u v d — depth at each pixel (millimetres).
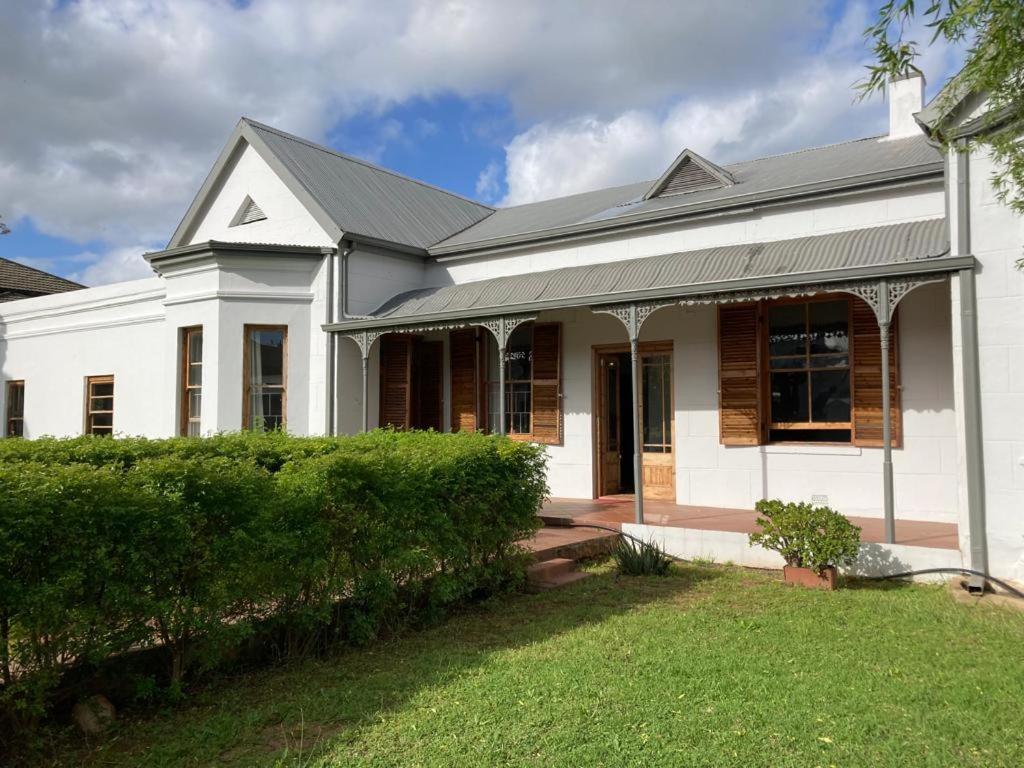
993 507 6879
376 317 11867
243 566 4469
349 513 5293
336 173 14234
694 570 8016
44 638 3650
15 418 17359
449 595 6047
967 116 7184
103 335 15367
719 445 10406
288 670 4891
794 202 9977
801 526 7160
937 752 3535
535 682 4512
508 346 12562
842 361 9594
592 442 11570
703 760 3451
